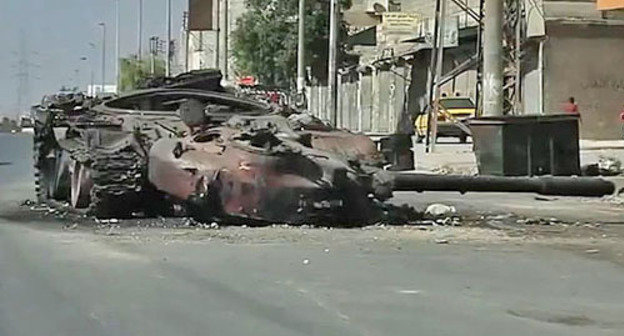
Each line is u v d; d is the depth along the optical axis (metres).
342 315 8.97
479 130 24.33
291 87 61.62
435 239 14.15
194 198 15.21
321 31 61.16
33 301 9.58
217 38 63.06
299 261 11.94
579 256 12.70
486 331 8.41
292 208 14.95
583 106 44.41
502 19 30.19
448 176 16.33
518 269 11.59
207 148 15.43
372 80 61.78
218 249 12.90
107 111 18.58
